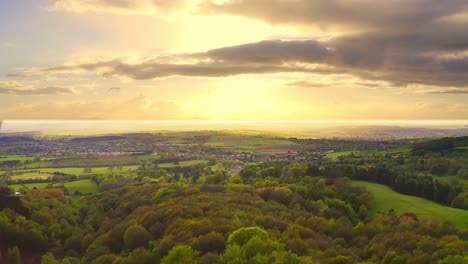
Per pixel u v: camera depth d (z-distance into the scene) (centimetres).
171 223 7388
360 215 9812
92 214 10456
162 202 9738
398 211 9681
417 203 10231
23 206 9606
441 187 10831
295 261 4881
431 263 5294
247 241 5706
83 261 6938
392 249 6131
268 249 5297
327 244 6350
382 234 7069
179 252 5459
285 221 7575
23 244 7869
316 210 9406
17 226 8069
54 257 7512
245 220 7262
